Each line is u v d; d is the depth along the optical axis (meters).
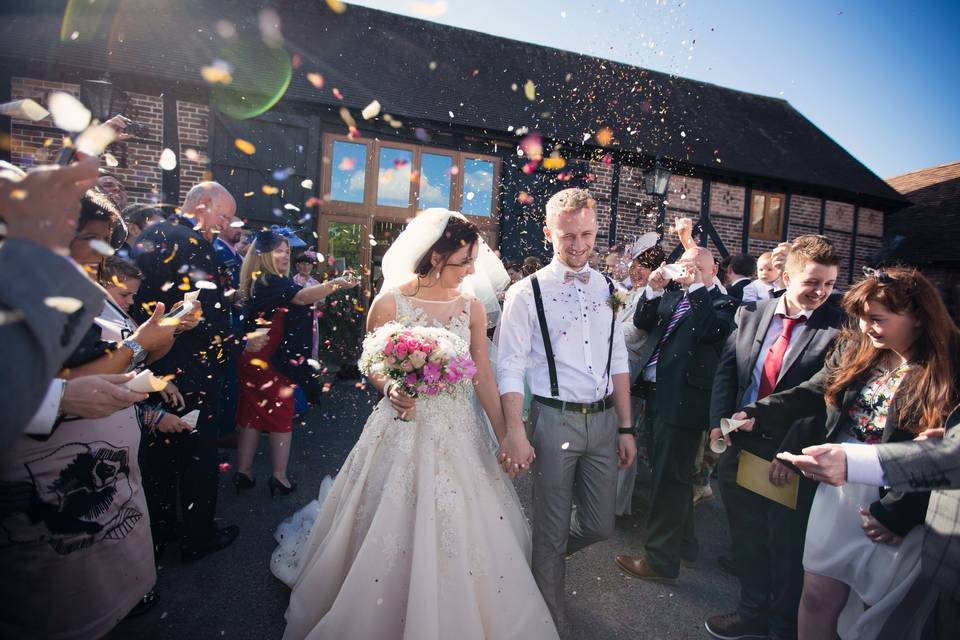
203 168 8.34
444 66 10.45
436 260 2.10
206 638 2.14
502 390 2.13
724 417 2.44
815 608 1.83
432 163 9.54
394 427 2.03
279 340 3.39
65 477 1.34
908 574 1.58
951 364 1.54
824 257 2.16
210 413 2.64
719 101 12.85
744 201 11.25
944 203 15.00
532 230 9.84
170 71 7.96
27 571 1.31
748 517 2.37
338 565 1.96
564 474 2.15
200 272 2.52
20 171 1.11
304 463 4.13
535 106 10.32
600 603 2.58
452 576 1.82
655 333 3.05
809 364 2.20
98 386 1.25
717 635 2.34
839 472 1.50
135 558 1.53
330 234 9.15
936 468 1.40
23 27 7.65
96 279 1.63
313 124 8.75
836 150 13.08
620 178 10.25
